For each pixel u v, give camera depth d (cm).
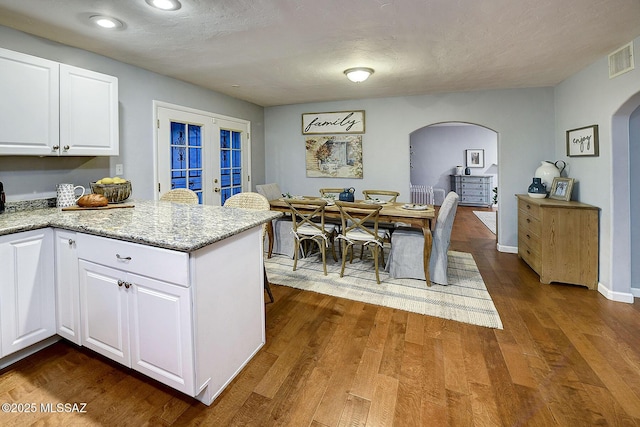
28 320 187
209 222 183
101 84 256
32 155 223
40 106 219
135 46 266
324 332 227
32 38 240
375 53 284
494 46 268
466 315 252
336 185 514
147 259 150
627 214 274
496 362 191
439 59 301
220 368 164
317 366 188
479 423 145
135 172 325
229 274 169
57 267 194
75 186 276
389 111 475
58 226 187
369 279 333
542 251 318
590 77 315
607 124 285
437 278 318
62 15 211
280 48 272
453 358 195
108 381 174
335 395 164
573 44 263
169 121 362
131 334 162
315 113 515
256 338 199
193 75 353
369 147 490
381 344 211
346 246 340
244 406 156
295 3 196
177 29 233
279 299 283
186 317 142
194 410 154
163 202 272
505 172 428
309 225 364
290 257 407
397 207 360
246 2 194
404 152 472
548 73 347
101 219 194
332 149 511
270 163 553
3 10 204
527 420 146
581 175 334
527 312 256
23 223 185
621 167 274
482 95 430
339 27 231
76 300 185
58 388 168
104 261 167
